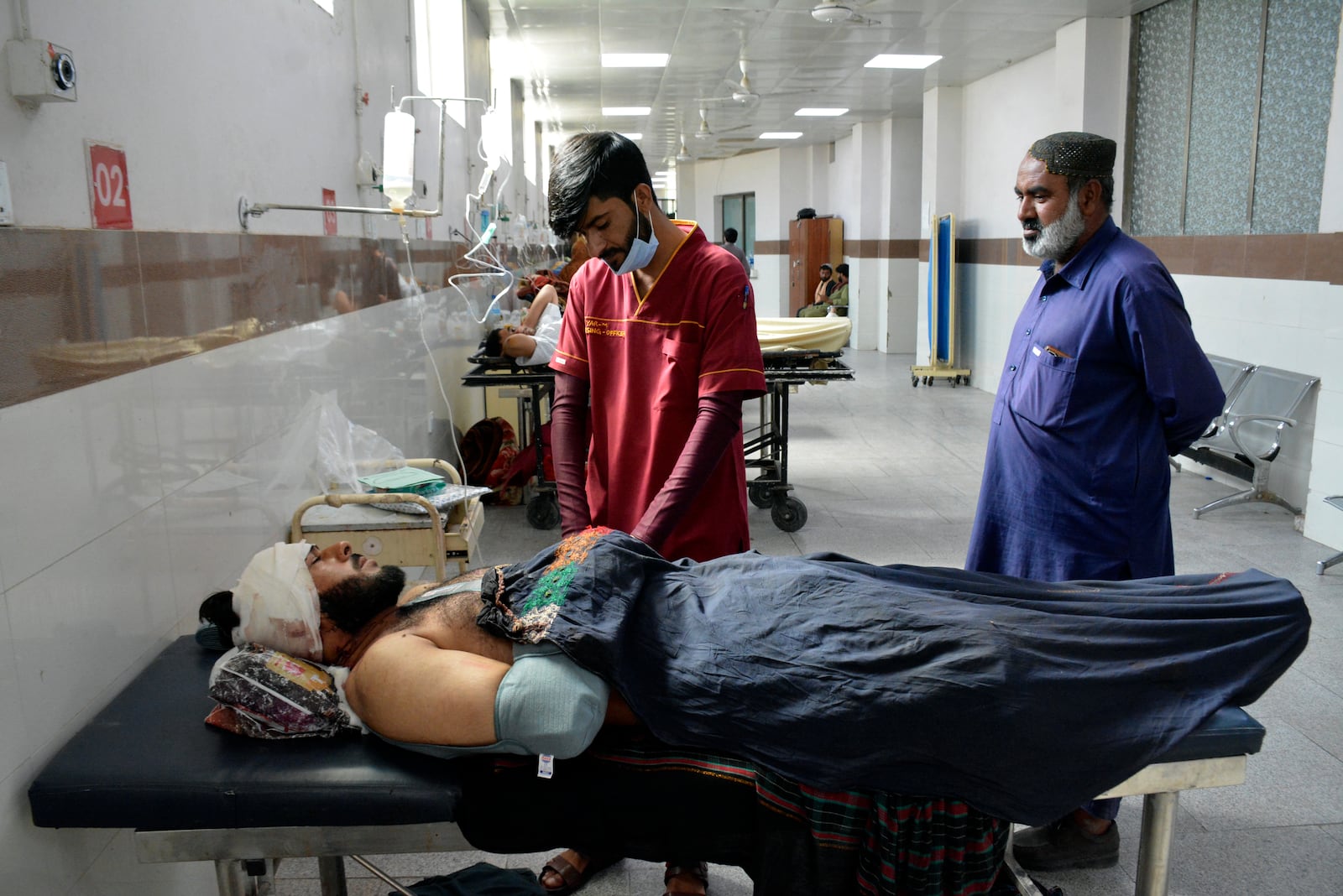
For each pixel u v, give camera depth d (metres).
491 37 7.20
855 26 6.80
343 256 3.13
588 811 1.38
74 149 1.51
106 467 1.58
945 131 9.52
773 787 1.38
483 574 1.61
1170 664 1.39
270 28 2.49
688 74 8.77
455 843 1.39
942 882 1.38
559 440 1.98
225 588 2.09
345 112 3.22
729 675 1.41
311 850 1.38
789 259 15.66
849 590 1.49
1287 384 4.52
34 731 1.38
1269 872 2.03
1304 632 1.46
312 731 1.47
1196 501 4.89
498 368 4.71
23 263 1.35
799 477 5.62
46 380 1.41
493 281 6.97
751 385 1.75
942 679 1.33
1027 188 1.97
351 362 3.20
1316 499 4.22
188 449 1.91
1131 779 1.39
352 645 1.61
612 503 1.95
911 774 1.33
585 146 1.66
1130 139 6.52
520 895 1.86
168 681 1.65
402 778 1.37
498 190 7.04
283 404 2.50
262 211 2.32
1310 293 4.42
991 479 2.15
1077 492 1.96
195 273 1.95
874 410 7.85
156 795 1.35
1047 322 2.01
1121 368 1.92
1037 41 7.37
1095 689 1.35
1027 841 2.03
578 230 1.69
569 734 1.33
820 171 15.16
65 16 1.49
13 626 1.32
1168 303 1.85
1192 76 5.81
